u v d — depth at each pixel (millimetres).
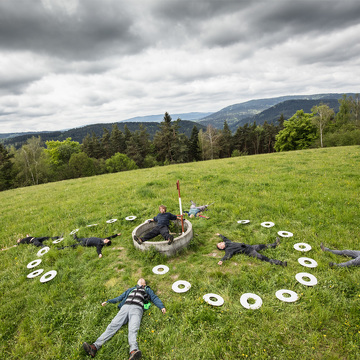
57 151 61781
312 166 17516
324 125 53969
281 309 4523
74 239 8547
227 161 27688
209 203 11008
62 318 4938
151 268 6348
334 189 11273
